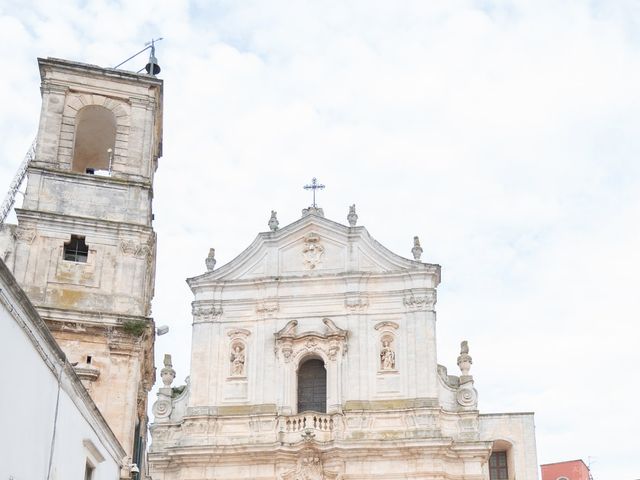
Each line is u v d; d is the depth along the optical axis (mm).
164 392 49719
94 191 36281
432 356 47531
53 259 34531
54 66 37781
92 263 34844
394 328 48531
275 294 50188
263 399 48000
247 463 46344
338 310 49438
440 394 47562
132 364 33188
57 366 19875
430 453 45062
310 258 50969
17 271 34031
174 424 48750
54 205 35562
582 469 63219
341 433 46312
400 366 47750
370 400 47156
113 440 27406
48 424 19531
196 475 46500
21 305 16984
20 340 17219
